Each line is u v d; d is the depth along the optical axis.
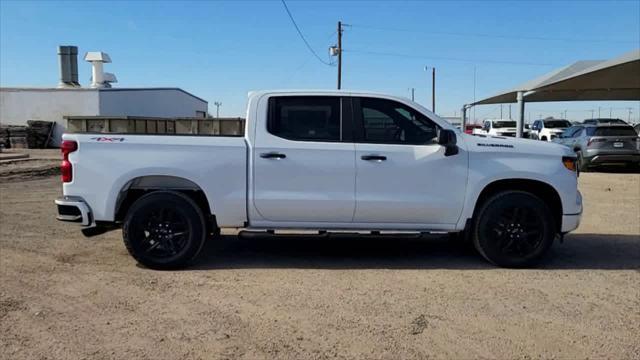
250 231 6.14
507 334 4.30
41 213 9.48
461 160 6.12
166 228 6.02
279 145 6.03
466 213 6.16
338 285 5.48
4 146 30.36
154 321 4.51
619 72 19.73
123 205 6.23
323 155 6.03
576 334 4.31
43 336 4.20
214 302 4.96
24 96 33.09
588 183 14.62
